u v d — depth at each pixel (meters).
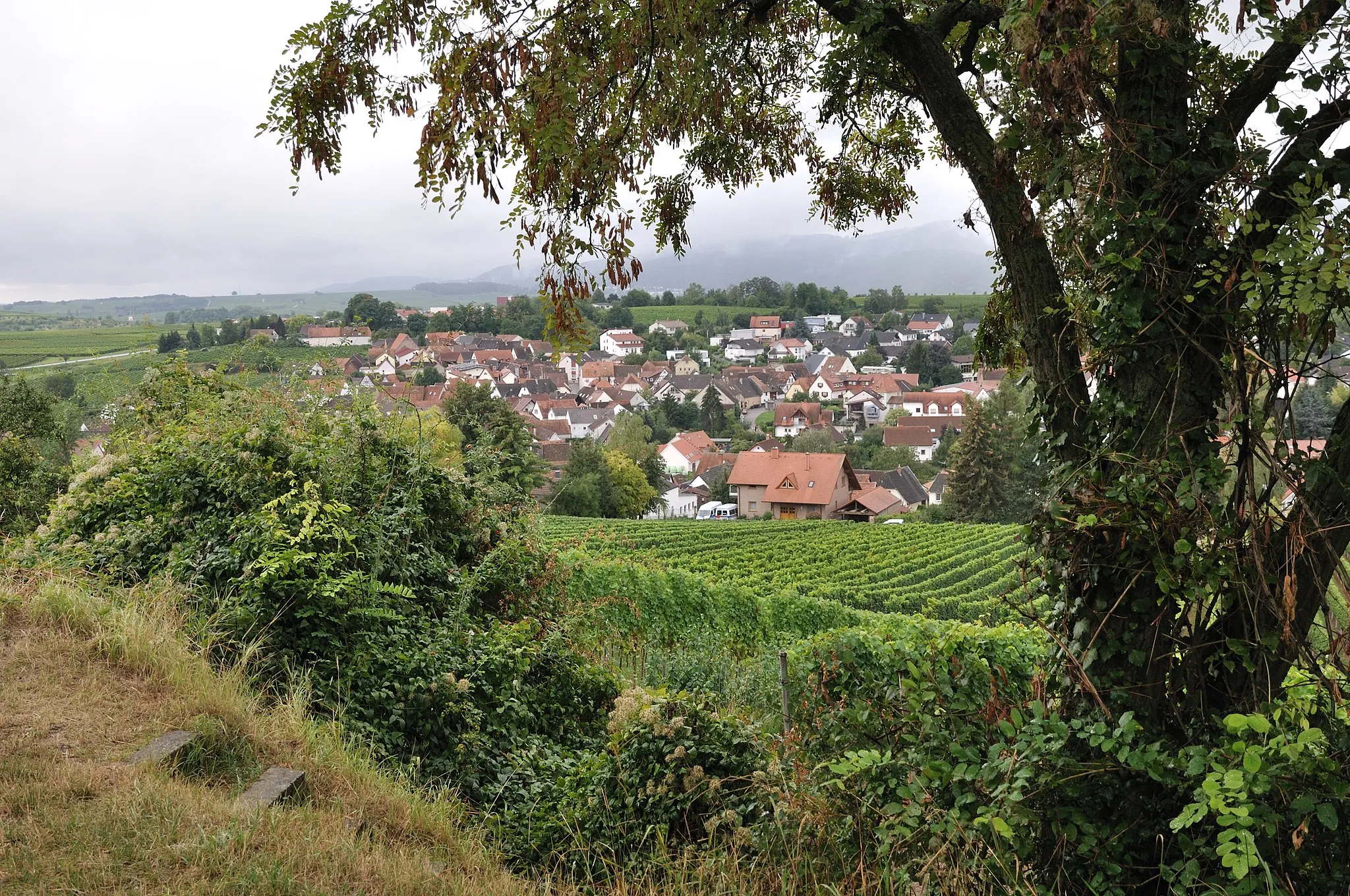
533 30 4.87
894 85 5.12
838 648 6.56
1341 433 3.71
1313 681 3.58
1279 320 3.78
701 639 15.45
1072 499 4.17
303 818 4.25
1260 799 3.28
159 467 7.59
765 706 11.35
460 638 7.06
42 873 3.35
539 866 5.01
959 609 27.92
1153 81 3.98
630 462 73.12
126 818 3.77
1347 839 3.32
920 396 146.75
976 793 3.99
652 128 5.42
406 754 5.70
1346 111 3.74
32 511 27.81
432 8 5.04
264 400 9.37
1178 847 3.79
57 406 37.47
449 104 4.89
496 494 9.91
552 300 5.11
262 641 5.80
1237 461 3.78
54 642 5.21
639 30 4.72
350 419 8.97
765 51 6.55
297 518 6.81
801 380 177.88
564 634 8.83
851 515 80.94
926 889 4.05
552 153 4.62
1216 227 3.88
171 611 5.85
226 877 3.53
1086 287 4.29
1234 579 3.68
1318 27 3.76
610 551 17.91
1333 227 3.48
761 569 35.47
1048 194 4.34
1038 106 4.00
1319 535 3.69
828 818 4.60
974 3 4.81
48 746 4.27
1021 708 4.35
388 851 4.24
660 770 5.32
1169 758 3.63
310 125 5.15
